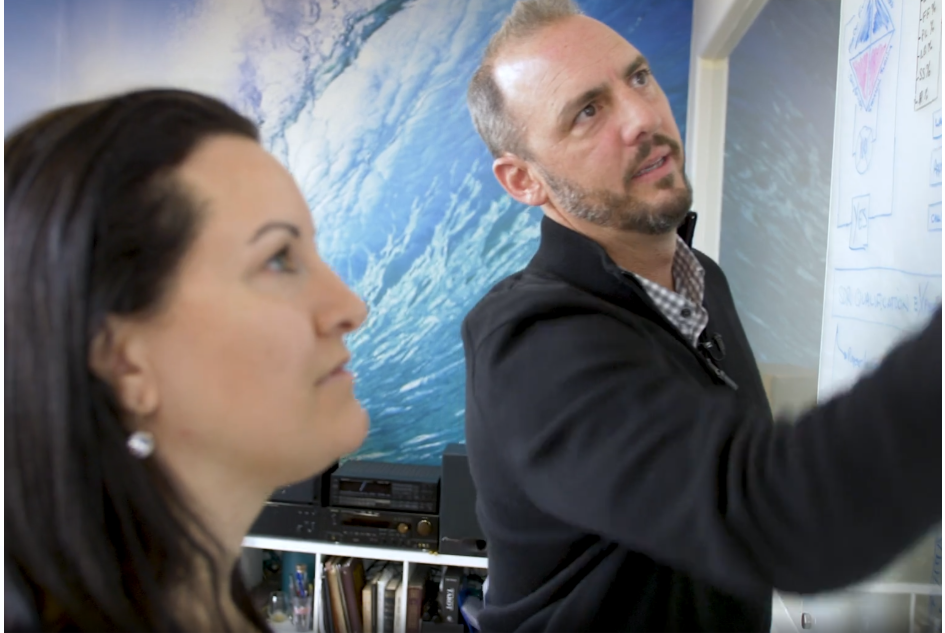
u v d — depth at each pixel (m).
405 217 2.18
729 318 0.92
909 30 0.60
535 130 0.72
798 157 1.69
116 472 0.32
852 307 0.73
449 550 1.86
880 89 0.67
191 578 0.36
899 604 0.64
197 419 0.33
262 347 0.34
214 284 0.33
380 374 2.21
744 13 1.54
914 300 0.57
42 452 0.31
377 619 1.96
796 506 0.39
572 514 0.53
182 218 0.32
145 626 0.32
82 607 0.31
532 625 0.66
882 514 0.38
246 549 2.05
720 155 1.89
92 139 0.32
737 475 0.42
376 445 2.22
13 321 0.31
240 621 0.42
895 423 0.37
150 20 2.25
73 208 0.31
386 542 1.90
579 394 0.52
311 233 0.39
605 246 0.75
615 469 0.48
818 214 1.65
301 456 0.36
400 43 2.15
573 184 0.71
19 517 0.31
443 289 2.18
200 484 0.35
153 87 0.38
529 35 0.73
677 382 0.51
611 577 0.61
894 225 0.62
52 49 2.29
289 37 2.19
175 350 0.32
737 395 0.67
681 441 0.46
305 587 2.03
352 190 2.19
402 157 2.17
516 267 2.15
